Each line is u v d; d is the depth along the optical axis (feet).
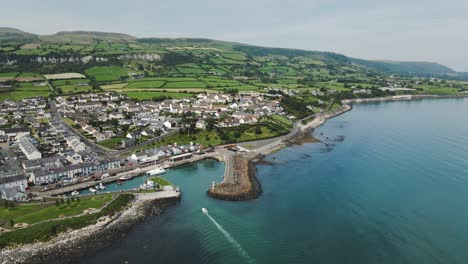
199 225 328.90
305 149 605.73
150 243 297.53
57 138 611.06
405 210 362.12
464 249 291.58
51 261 270.46
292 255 280.31
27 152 494.18
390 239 306.96
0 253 273.75
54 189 399.03
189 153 549.54
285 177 464.24
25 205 347.15
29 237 289.74
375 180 447.42
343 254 283.59
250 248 289.94
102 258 275.39
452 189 414.62
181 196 397.19
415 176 459.73
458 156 544.21
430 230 322.75
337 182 442.91
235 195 396.78
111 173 454.81
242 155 558.56
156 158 522.06
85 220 318.24
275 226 328.29
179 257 277.23
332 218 345.10
